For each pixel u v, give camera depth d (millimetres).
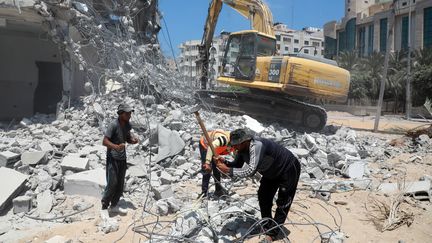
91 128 9500
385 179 8203
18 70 13688
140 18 15188
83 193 6508
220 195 6461
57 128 9625
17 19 11305
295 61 12867
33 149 7832
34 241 5051
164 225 5398
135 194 6617
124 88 11766
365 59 47500
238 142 4676
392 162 9773
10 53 13586
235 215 5539
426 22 57281
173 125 9625
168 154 8156
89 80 11508
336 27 82688
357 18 73188
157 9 15648
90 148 8062
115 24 13453
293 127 13656
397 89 41312
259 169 4797
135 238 5027
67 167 7000
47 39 13562
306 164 8617
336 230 5449
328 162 9031
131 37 13453
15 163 7227
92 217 5828
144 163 7836
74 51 11008
